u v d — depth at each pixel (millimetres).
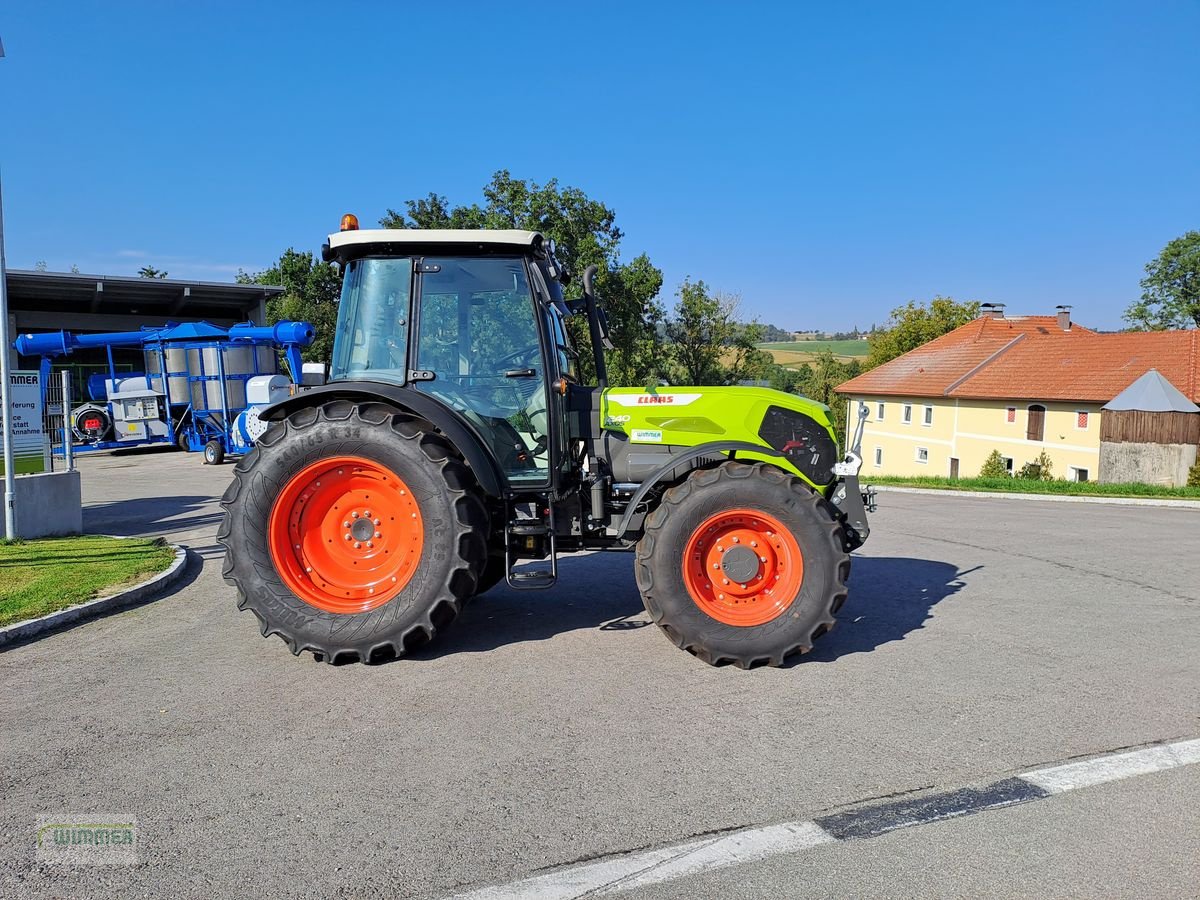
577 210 34438
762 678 4449
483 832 2912
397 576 4777
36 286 24250
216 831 2938
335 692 4273
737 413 5176
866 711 3984
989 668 4621
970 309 54750
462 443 4719
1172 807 3064
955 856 2748
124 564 7160
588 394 5340
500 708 4035
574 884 2605
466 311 5105
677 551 4578
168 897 2568
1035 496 15195
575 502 5180
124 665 4730
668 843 2836
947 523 10766
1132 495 15227
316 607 4672
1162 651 4949
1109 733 3727
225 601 6230
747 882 2613
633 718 3906
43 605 5734
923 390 39281
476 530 4688
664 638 5176
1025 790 3191
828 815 3012
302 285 40406
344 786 3260
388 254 5125
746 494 4570
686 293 49219
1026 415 33938
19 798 3195
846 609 5965
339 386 4875
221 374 19984
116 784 3297
